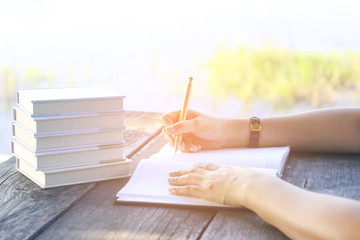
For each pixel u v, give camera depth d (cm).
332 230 79
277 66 638
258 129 144
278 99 577
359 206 81
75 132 109
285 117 148
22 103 115
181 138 137
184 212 96
